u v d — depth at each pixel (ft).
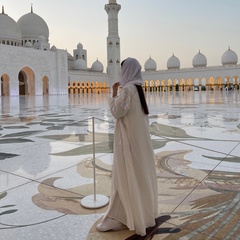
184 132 22.20
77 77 175.32
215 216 8.38
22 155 15.66
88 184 11.19
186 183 11.09
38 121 31.01
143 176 7.70
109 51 190.39
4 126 27.35
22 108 51.21
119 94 7.80
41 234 7.58
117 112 7.61
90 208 9.07
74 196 10.09
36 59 143.74
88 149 16.87
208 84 180.34
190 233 7.50
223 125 25.76
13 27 149.07
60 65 155.74
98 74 185.98
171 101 66.08
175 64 193.16
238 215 8.39
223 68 167.43
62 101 77.46
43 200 9.76
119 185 7.71
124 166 7.70
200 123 27.14
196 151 16.01
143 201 7.73
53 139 20.20
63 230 7.80
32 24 165.78
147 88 197.06
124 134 7.70
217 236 7.30
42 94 148.36
